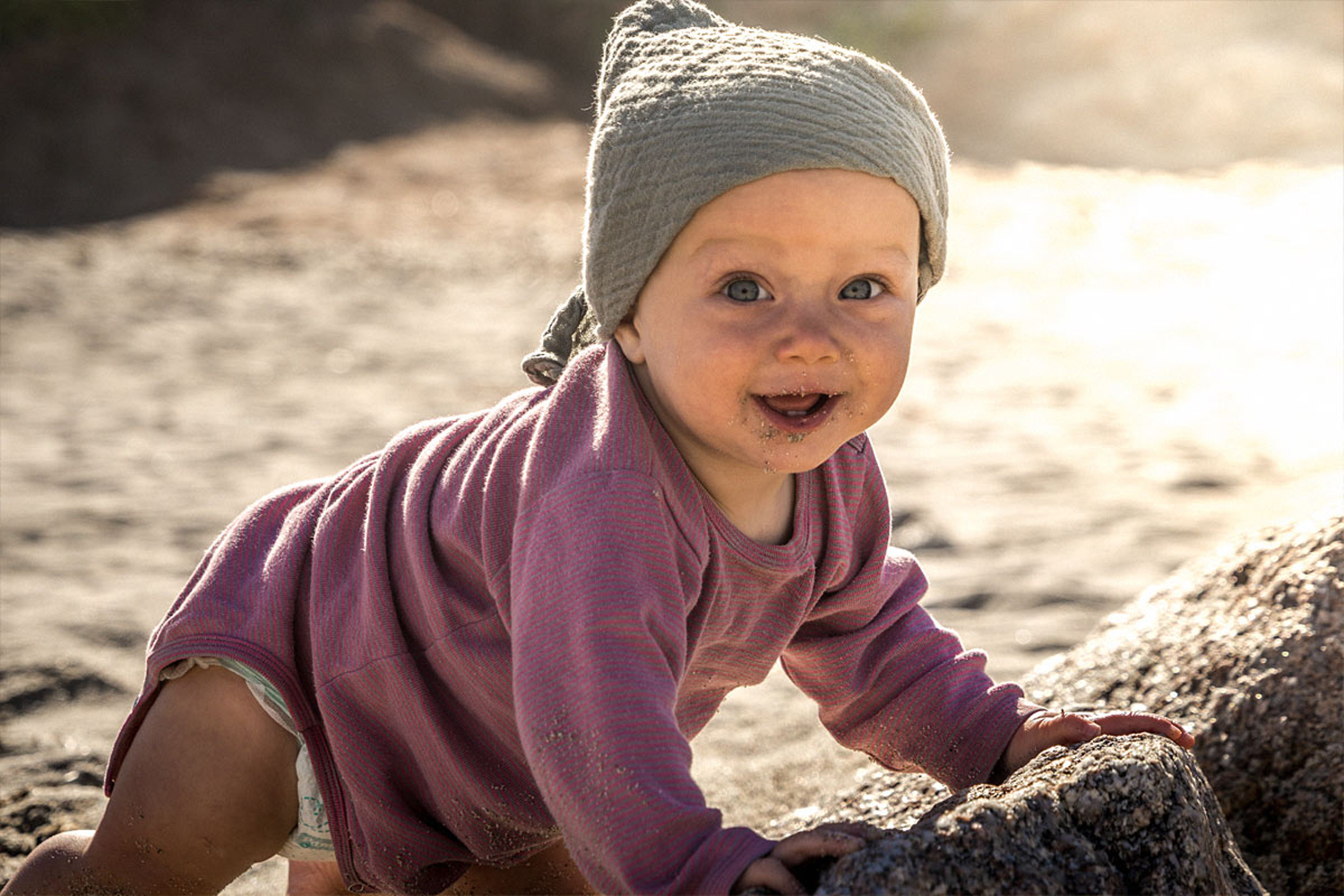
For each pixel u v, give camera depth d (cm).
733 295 171
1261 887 176
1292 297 990
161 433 695
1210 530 514
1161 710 230
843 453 199
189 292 1123
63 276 1169
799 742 331
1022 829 157
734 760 322
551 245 1344
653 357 178
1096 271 1116
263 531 211
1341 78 1942
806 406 171
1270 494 559
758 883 150
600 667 160
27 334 938
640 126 177
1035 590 450
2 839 273
